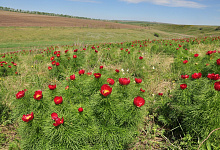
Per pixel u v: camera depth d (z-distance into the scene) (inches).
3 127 115.4
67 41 1480.1
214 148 81.4
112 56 275.6
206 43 410.0
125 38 1932.8
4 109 123.5
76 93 109.7
